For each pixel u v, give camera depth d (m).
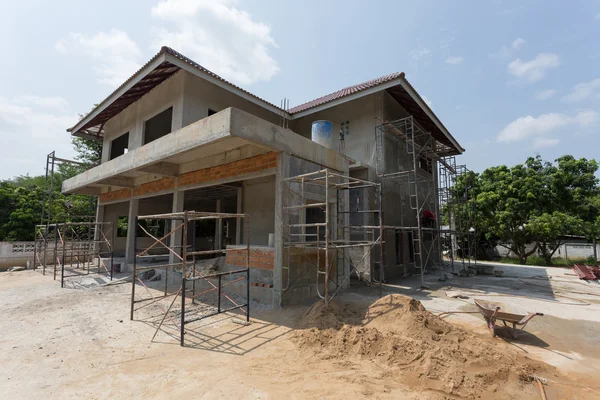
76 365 3.83
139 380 3.45
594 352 4.42
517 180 18.00
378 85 10.42
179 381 3.42
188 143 6.73
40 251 14.30
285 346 4.48
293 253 6.97
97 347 4.42
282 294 6.57
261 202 10.80
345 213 9.45
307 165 7.70
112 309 6.45
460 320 5.86
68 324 5.46
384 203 10.96
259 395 3.13
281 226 6.72
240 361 3.96
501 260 20.00
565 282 10.58
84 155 22.70
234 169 8.05
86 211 19.88
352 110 12.09
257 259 7.28
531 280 11.02
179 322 5.57
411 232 12.88
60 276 10.75
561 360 4.15
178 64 8.76
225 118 5.88
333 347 4.29
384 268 10.69
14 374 3.59
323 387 3.28
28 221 16.83
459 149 16.33
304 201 7.55
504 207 18.06
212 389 3.25
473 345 4.23
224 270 8.24
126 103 12.10
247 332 5.07
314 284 7.48
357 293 8.26
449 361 3.67
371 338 4.29
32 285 9.20
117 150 15.00
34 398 3.08
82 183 11.73
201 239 18.56
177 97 9.77
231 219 16.56
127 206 15.27
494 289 9.15
